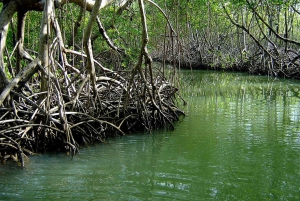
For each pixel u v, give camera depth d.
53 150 8.69
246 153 8.69
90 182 6.82
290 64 25.94
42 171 7.35
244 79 25.80
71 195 6.24
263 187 6.70
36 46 16.12
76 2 10.99
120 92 11.10
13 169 7.43
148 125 10.79
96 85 10.35
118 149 9.03
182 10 22.28
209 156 8.42
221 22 36.00
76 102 9.37
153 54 40.25
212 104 15.25
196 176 7.21
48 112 8.35
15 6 9.45
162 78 12.82
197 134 10.41
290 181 7.00
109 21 15.19
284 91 19.39
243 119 12.23
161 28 22.36
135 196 6.26
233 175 7.31
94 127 9.93
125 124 10.78
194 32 37.62
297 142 9.50
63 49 9.41
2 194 6.22
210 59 34.34
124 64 13.42
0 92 8.45
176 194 6.41
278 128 10.98
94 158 8.27
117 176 7.20
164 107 12.14
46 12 8.70
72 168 7.58
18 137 7.98
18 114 8.56
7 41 13.98
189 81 24.52
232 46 34.47
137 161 8.09
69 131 8.48
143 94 10.70
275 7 29.06
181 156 8.49
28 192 6.32
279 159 8.21
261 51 29.27
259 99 16.61
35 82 11.12
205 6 25.31
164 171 7.50
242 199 6.22
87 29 8.98
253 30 34.97
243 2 18.11
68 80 9.52
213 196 6.29
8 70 11.00
